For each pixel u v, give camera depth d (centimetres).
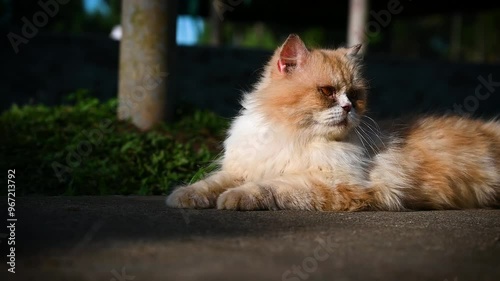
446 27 4297
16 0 1163
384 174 464
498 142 535
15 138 670
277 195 418
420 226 348
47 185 580
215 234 303
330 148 452
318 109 448
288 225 339
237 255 257
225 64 1134
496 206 520
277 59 487
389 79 1221
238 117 502
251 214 385
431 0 1298
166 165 618
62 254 256
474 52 4062
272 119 459
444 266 250
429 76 1238
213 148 681
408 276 234
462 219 391
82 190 568
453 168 495
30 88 1038
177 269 234
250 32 3519
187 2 1532
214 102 1127
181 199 411
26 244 273
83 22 2677
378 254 266
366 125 485
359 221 365
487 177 508
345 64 480
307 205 425
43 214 356
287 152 454
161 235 296
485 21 4038
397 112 1165
